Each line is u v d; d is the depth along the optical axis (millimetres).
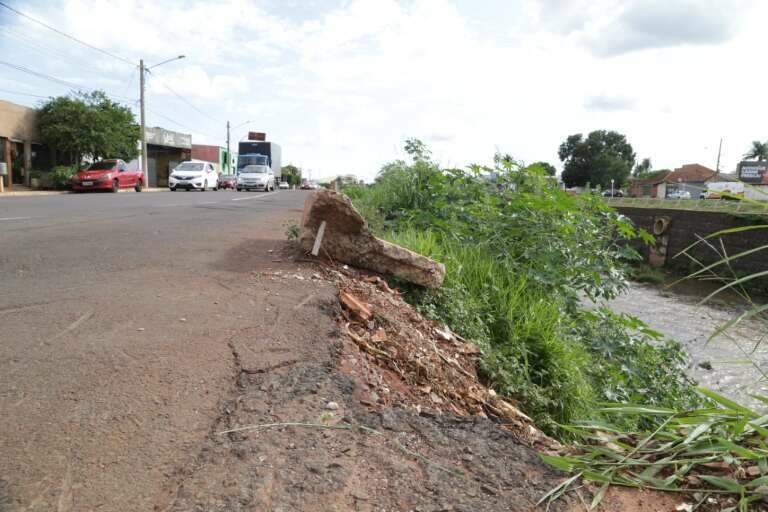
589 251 6238
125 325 3010
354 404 2264
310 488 1650
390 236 6219
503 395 3643
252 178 29797
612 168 80688
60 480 1638
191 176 27453
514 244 6391
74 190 22984
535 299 5355
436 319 4316
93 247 5633
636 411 2023
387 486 1693
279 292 3793
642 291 18828
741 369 9312
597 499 1657
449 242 6289
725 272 20953
